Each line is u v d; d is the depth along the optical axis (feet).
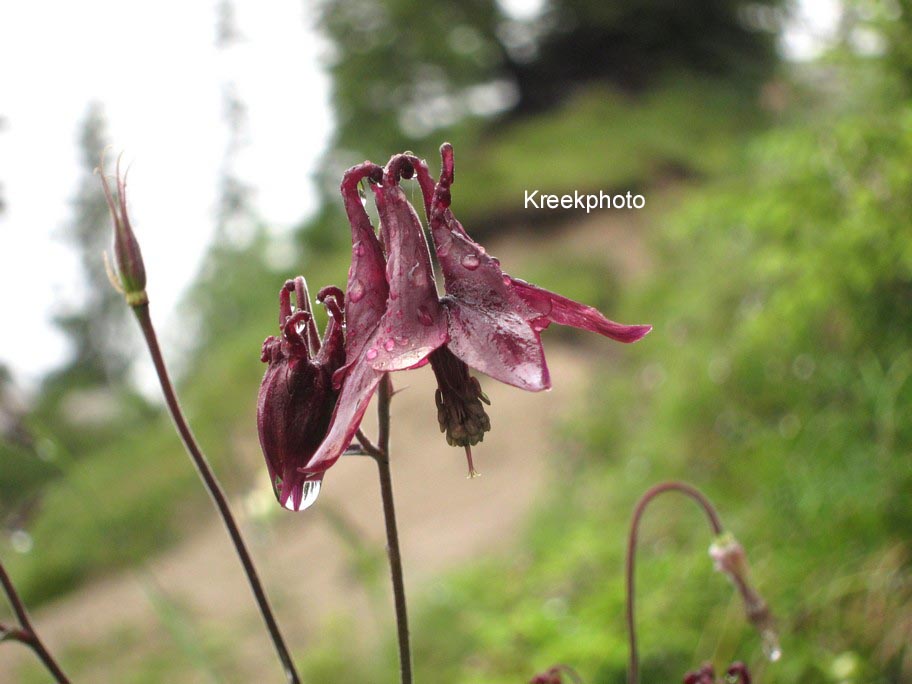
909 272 1.27
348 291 0.59
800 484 1.27
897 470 1.16
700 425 1.73
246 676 1.90
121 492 3.63
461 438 0.58
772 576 1.18
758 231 1.62
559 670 0.76
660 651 1.16
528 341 0.56
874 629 1.06
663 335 2.26
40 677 2.33
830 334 1.47
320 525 2.58
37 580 3.21
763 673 1.06
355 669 1.72
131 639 2.36
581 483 2.22
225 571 2.85
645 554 1.43
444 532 2.59
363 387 0.56
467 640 1.59
